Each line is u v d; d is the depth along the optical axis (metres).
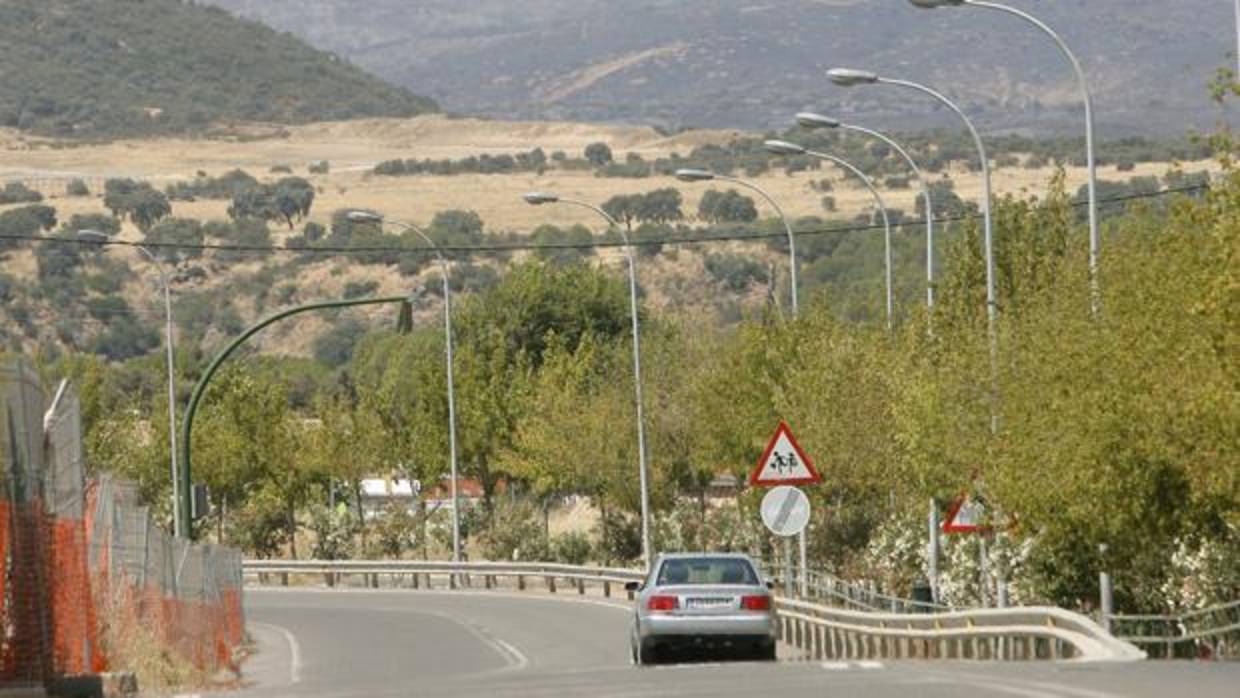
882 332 101.94
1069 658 62.75
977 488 77.81
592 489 155.62
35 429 52.69
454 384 160.88
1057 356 70.31
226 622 92.06
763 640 70.75
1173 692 43.22
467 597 138.88
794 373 107.25
